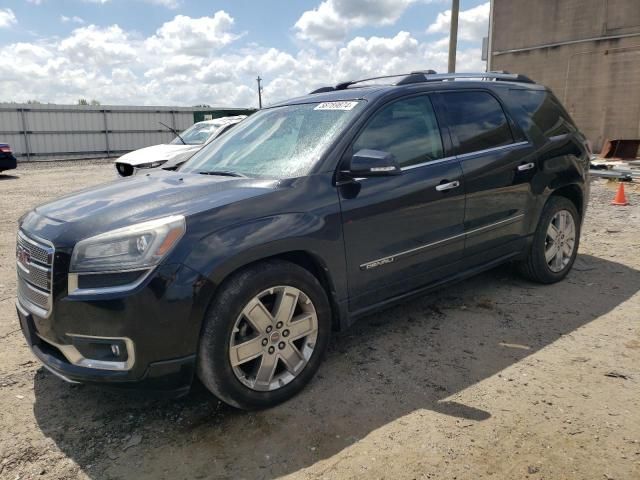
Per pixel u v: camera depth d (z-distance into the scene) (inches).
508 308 169.0
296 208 118.7
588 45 573.3
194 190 121.7
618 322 155.2
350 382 127.0
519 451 98.9
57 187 559.2
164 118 1211.2
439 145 150.0
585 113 588.7
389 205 134.1
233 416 115.0
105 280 101.9
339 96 151.2
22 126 1042.1
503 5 637.9
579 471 93.0
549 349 139.9
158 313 100.7
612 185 410.0
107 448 105.7
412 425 108.6
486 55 670.5
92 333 102.7
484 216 159.2
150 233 102.6
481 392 120.1
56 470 99.5
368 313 137.3
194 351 105.7
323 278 127.3
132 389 103.8
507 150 165.9
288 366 119.4
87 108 1109.1
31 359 144.9
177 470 98.6
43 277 108.3
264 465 98.8
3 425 114.0
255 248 110.1
